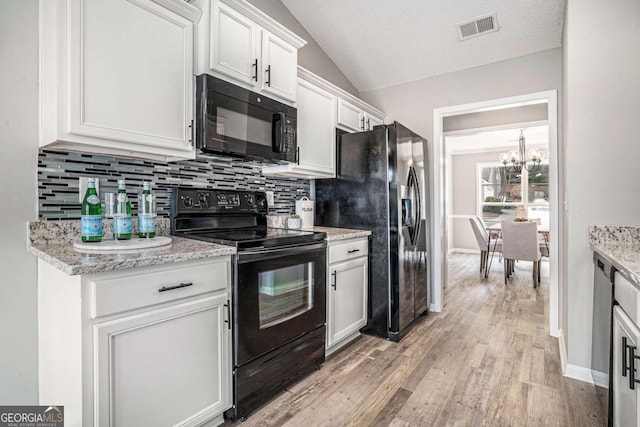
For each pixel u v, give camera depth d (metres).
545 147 6.69
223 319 1.54
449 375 2.06
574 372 2.03
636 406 1.10
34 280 1.43
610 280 1.53
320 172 2.63
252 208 2.34
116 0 1.38
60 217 1.49
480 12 2.60
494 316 3.18
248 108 1.91
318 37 3.10
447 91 3.30
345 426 1.59
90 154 1.58
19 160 1.38
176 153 1.63
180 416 1.37
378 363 2.22
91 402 1.10
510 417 1.66
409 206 2.84
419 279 3.02
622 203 1.90
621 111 1.90
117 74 1.39
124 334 1.19
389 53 3.20
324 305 2.16
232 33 1.83
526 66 2.91
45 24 1.35
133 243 1.42
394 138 2.63
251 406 1.66
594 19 1.95
